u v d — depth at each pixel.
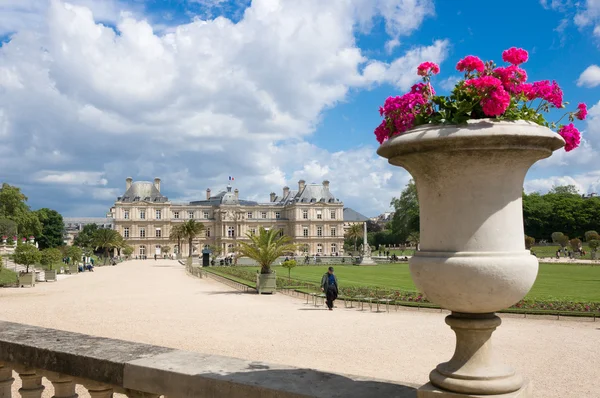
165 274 50.00
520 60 3.42
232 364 3.78
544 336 13.87
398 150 3.36
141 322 16.34
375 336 13.80
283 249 28.62
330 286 20.59
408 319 17.45
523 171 3.29
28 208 93.25
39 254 34.16
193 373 3.50
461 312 3.29
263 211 153.62
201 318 17.44
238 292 28.92
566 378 9.18
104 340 4.52
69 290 29.88
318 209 147.00
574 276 39.66
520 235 3.29
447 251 3.20
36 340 4.46
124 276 45.81
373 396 3.11
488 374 3.05
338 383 3.35
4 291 29.09
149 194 141.50
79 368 3.97
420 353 11.48
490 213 3.16
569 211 110.06
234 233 145.88
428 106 3.39
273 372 3.58
